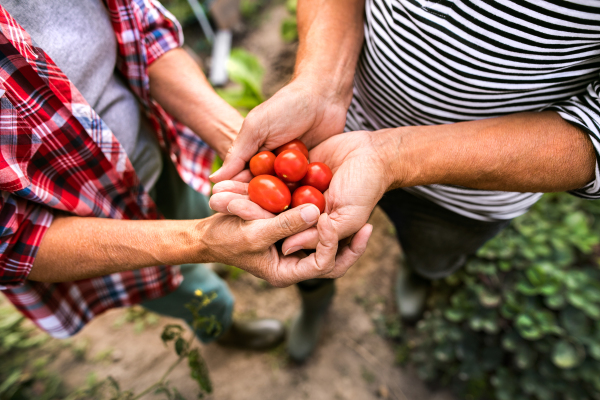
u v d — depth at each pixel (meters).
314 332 2.33
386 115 1.36
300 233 1.01
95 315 1.54
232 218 1.01
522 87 1.00
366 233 1.00
